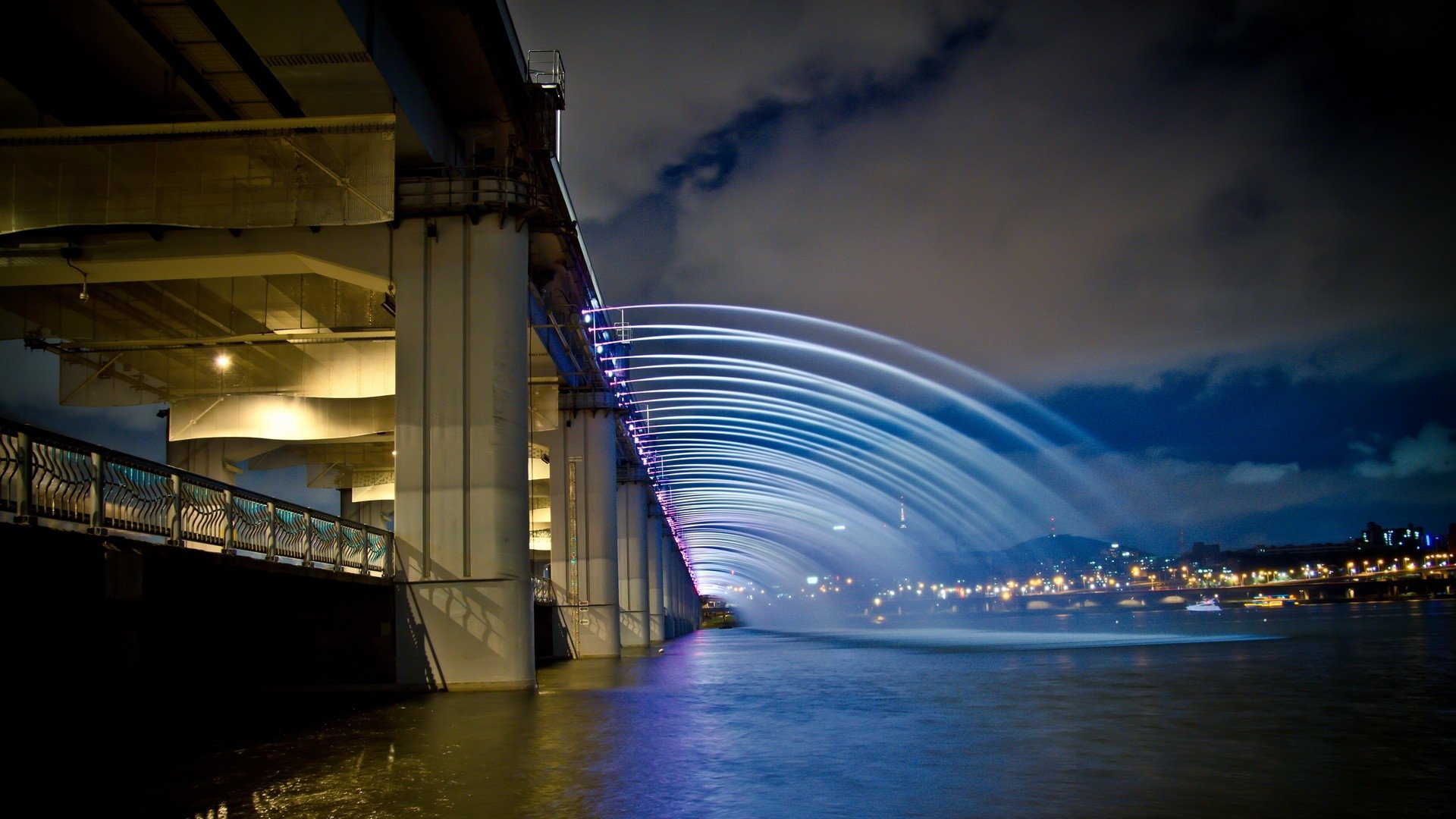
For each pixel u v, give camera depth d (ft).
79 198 59.98
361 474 117.60
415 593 63.67
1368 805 26.96
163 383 84.64
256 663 62.44
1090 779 30.83
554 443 126.41
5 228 59.16
